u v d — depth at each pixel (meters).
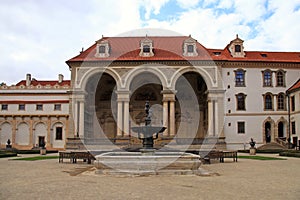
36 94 57.16
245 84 51.75
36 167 23.36
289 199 11.45
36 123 55.50
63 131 55.00
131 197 11.59
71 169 21.88
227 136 50.75
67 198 11.43
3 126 55.84
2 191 12.88
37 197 11.62
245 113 51.34
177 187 13.77
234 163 27.31
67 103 55.28
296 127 49.12
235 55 52.84
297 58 54.06
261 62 51.94
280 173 19.61
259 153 44.56
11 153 38.84
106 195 11.97
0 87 57.88
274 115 51.59
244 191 13.02
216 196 11.89
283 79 52.44
